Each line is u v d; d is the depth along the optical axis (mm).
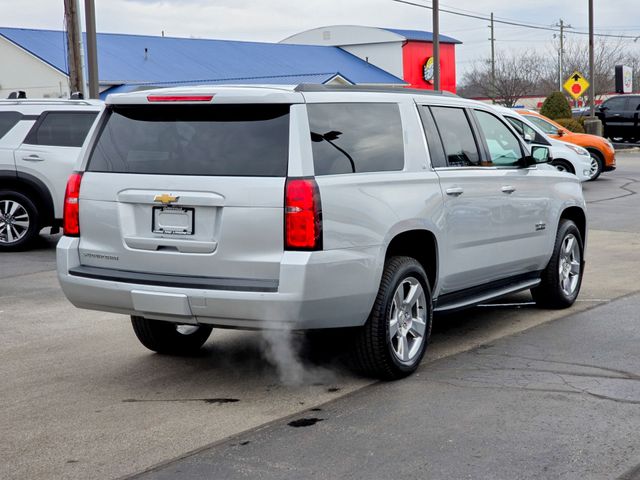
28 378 6539
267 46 47500
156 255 5863
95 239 6141
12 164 12664
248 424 5426
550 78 75750
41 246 13602
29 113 12844
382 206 6012
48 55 35469
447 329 7926
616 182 23859
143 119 6098
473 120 7395
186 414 5641
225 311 5617
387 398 5887
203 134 5859
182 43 42156
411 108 6641
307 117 5719
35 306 9172
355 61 51562
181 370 6695
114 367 6809
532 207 7898
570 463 4695
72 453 4992
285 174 5574
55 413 5703
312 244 5516
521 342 7355
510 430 5207
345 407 5711
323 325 5734
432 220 6508
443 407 5660
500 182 7430
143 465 4797
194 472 4676
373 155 6141
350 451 4922
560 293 8508
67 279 6184
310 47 50938
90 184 6145
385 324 6070
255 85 5988
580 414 5480
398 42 52906
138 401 5941
